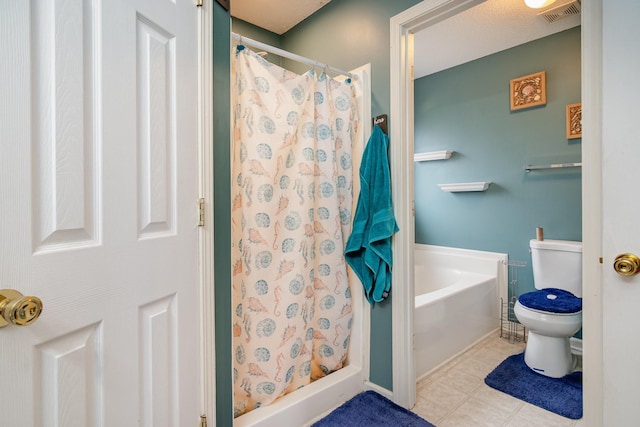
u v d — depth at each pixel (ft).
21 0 2.04
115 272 2.65
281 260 5.16
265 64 4.97
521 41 8.30
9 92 1.98
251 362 4.89
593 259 3.34
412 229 5.62
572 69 7.70
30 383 2.07
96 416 2.52
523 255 8.55
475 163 9.39
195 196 3.57
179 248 3.34
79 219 2.38
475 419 5.25
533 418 5.26
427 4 5.03
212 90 3.84
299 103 5.33
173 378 3.26
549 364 6.47
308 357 5.56
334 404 5.50
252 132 4.83
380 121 5.78
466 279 8.61
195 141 3.58
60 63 2.25
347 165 6.06
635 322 3.09
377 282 5.63
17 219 2.02
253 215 4.87
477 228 9.41
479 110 9.28
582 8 3.39
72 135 2.33
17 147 2.02
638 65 3.05
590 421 3.37
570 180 7.78
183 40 3.41
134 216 2.82
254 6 7.02
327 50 6.88
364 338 6.05
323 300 5.81
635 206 3.08
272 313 5.03
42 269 2.14
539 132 8.21
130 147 2.78
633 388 3.10
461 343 7.66
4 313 1.88
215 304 3.96
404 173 5.51
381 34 5.76
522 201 8.54
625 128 3.12
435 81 10.22
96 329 2.52
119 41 2.67
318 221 5.75
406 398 5.49
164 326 3.16
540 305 6.42
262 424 4.57
